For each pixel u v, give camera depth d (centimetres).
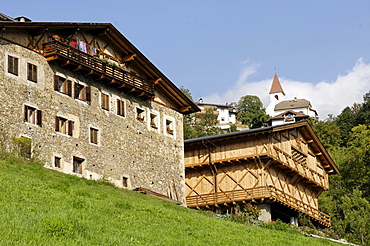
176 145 5075
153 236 2578
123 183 4409
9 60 3728
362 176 7425
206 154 5200
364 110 11231
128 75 4650
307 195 5806
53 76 4019
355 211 6444
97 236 2328
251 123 13362
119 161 4409
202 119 9619
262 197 4800
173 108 5209
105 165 4272
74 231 2312
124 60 4759
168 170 4897
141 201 3691
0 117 3594
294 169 5247
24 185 3008
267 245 3050
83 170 4081
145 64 4853
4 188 2819
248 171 5025
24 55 3838
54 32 4125
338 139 10169
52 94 3975
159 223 2947
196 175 5275
